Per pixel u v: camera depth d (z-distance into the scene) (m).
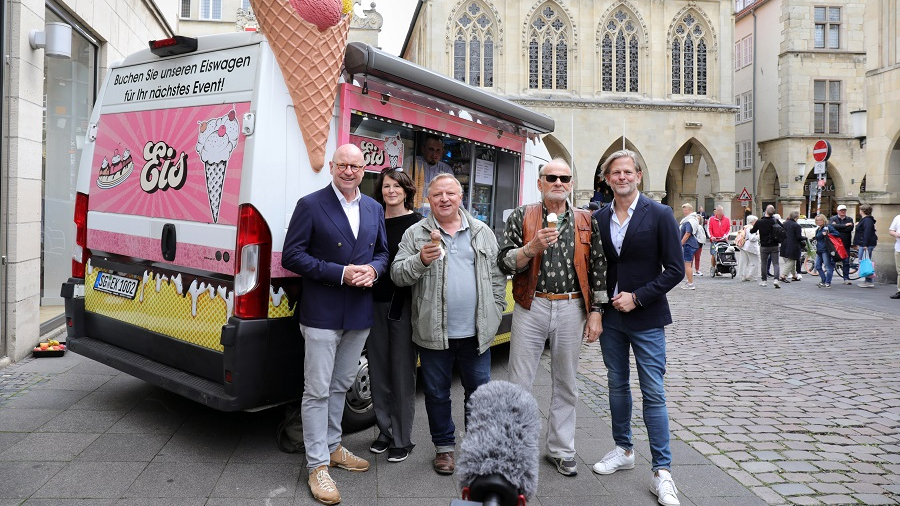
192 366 4.19
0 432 4.41
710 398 5.78
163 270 4.44
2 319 6.14
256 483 3.75
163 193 4.45
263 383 3.88
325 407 3.69
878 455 4.42
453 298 3.98
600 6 32.00
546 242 3.72
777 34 36.78
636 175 3.91
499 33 31.20
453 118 5.45
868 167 15.72
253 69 3.94
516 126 6.40
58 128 7.64
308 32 3.93
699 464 4.24
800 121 35.62
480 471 1.45
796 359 7.36
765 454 4.42
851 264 17.50
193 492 3.61
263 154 3.85
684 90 33.22
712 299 12.83
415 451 4.40
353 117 4.48
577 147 31.58
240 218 3.84
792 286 15.51
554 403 4.11
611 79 32.44
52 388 5.44
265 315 3.89
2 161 6.06
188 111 4.30
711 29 32.97
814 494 3.78
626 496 3.77
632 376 6.64
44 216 7.38
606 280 4.00
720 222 18.45
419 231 4.03
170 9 12.63
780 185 36.41
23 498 3.46
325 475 3.62
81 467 3.89
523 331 4.07
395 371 4.19
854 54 35.75
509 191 6.57
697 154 35.28
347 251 3.70
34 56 6.44
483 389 1.57
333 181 3.76
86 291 5.19
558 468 4.11
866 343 8.29
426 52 31.39
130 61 4.89
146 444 4.30
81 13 7.65
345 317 3.69
